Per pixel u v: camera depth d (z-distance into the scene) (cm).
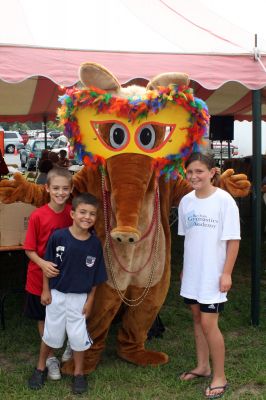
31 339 407
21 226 424
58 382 331
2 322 430
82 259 311
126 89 335
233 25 460
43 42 374
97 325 346
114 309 345
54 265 311
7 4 407
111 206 333
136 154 322
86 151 330
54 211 338
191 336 417
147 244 337
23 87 764
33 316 342
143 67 380
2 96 846
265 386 331
